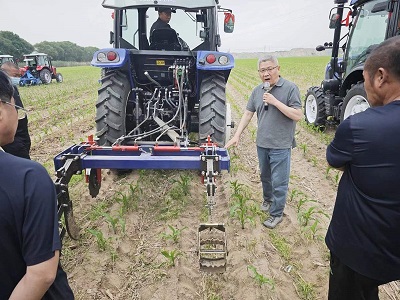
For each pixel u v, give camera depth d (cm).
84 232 325
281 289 257
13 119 126
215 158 272
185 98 432
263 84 307
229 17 482
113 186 432
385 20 486
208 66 397
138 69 452
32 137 696
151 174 467
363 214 152
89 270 273
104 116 412
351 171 156
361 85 498
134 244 313
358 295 177
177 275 271
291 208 380
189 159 277
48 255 114
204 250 244
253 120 848
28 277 113
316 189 439
